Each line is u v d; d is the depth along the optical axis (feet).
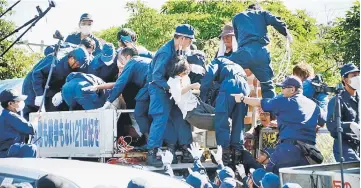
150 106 29.78
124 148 30.09
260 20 31.53
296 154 26.30
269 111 27.20
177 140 30.09
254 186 25.67
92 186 17.95
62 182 17.22
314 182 22.12
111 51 33.76
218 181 26.13
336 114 23.44
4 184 17.38
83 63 33.96
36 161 20.10
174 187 18.86
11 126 29.66
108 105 31.14
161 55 29.71
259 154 31.19
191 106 29.60
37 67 34.78
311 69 30.73
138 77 31.24
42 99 32.45
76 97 32.32
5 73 58.80
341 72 28.02
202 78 30.32
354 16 47.06
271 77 31.63
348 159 26.84
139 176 19.17
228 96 29.40
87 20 37.91
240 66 30.81
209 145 31.73
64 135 31.32
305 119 26.58
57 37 32.91
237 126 29.66
